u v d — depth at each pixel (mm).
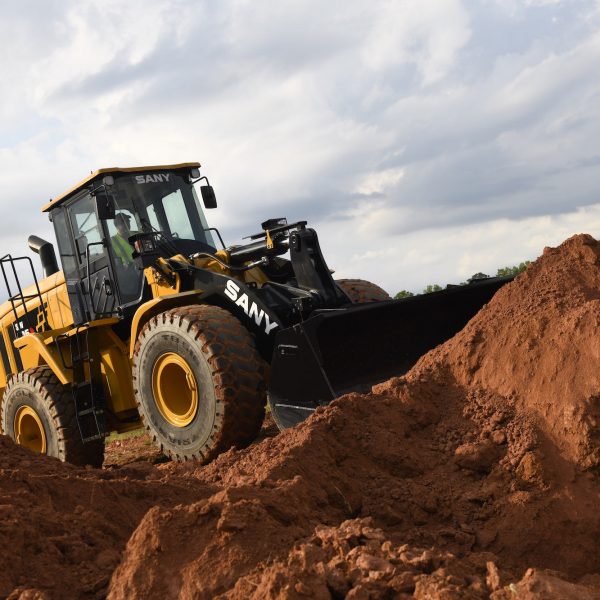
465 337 4621
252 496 3182
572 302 4352
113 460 8844
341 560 2646
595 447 3689
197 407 6254
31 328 9203
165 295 7016
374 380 6098
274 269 7344
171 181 8039
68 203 8203
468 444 3984
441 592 2363
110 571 3070
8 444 4660
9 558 2973
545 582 2426
